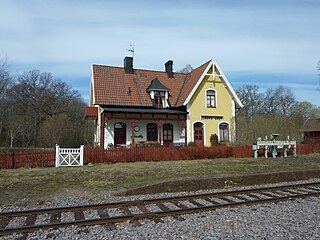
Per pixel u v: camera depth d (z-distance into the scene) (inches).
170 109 1092.5
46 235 243.4
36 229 253.9
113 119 967.0
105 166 661.9
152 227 260.8
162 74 1227.2
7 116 1889.8
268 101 3132.4
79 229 257.1
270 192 419.2
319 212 310.8
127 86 1096.2
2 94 1765.5
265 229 256.2
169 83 1198.3
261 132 1154.0
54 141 1665.8
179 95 1160.8
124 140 1021.2
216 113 1144.8
